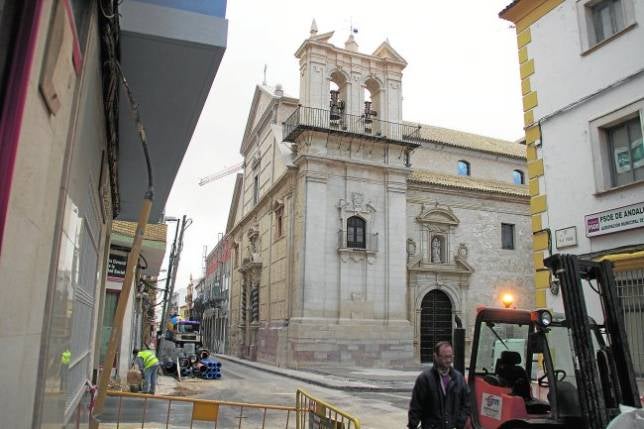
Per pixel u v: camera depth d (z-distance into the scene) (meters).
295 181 32.16
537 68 13.12
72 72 3.10
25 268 2.40
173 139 8.47
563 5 12.56
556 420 6.15
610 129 11.33
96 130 5.30
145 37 5.39
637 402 5.55
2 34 2.13
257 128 43.47
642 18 10.62
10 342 2.21
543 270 12.24
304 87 32.56
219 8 5.66
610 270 6.02
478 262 35.09
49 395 3.20
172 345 25.22
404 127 35.44
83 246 5.06
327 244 30.41
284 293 32.00
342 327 29.48
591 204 11.27
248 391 19.62
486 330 7.84
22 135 2.20
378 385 21.36
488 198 36.22
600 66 11.43
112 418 11.61
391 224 31.91
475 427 7.08
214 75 6.25
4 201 1.98
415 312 32.66
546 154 12.58
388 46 34.19
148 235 18.48
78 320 5.27
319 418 7.00
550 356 6.39
